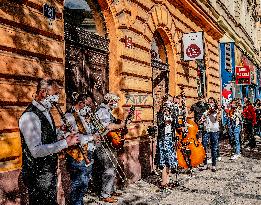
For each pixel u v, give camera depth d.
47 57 5.40
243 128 13.48
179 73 11.11
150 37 9.08
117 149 6.17
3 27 4.55
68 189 5.47
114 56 7.53
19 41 4.81
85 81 6.68
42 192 3.59
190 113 11.68
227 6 20.55
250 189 6.96
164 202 6.07
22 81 4.83
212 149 8.84
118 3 7.55
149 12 9.05
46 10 5.43
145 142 8.36
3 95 4.47
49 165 3.65
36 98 3.69
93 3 7.39
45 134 3.63
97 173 6.45
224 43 17.80
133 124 7.86
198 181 7.69
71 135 3.57
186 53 11.27
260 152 12.27
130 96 7.79
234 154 10.88
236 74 19.98
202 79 14.52
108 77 7.54
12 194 4.34
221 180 7.78
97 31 7.64
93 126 5.31
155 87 9.77
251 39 30.28
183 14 11.76
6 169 4.31
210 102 8.99
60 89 5.62
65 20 6.14
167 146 6.93
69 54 6.22
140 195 6.58
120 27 7.62
